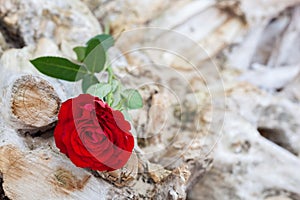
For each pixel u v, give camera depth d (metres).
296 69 1.06
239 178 0.83
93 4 0.95
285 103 0.93
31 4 0.84
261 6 1.03
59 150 0.64
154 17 0.98
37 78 0.65
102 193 0.65
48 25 0.85
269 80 1.04
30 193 0.64
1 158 0.64
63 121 0.60
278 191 0.84
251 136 0.85
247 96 0.92
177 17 0.99
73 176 0.64
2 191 0.67
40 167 0.64
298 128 0.91
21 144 0.65
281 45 1.10
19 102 0.64
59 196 0.64
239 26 1.03
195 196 0.85
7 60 0.73
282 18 1.09
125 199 0.65
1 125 0.66
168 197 0.68
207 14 1.02
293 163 0.85
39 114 0.64
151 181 0.68
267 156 0.85
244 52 1.05
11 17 0.84
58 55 0.79
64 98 0.69
